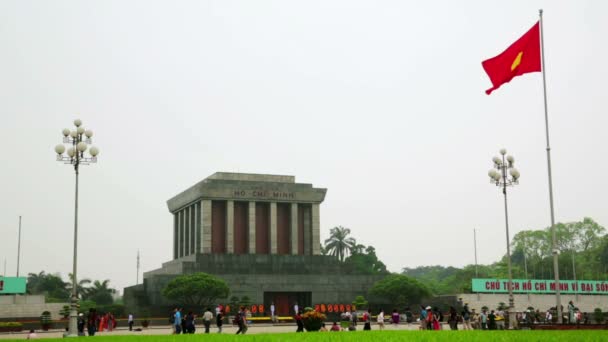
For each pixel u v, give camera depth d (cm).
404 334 3278
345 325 6078
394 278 9625
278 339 2958
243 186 10588
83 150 4644
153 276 9350
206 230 10288
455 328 5088
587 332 2927
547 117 4375
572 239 16475
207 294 8531
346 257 16125
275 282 9869
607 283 10819
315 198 10969
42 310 8612
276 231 10706
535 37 4288
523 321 6125
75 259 4488
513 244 16675
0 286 8588
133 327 7794
